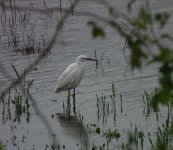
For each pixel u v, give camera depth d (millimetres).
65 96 17234
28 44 22875
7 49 22406
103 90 17516
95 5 27938
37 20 26641
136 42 4828
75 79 16734
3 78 18516
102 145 12797
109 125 14414
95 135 13664
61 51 21875
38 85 17938
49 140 13555
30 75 18922
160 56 4711
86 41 23234
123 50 21750
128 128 14016
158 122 14336
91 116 15234
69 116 15344
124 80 18359
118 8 27047
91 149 12695
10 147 13133
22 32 24984
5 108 16047
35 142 13453
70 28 25109
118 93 17047
